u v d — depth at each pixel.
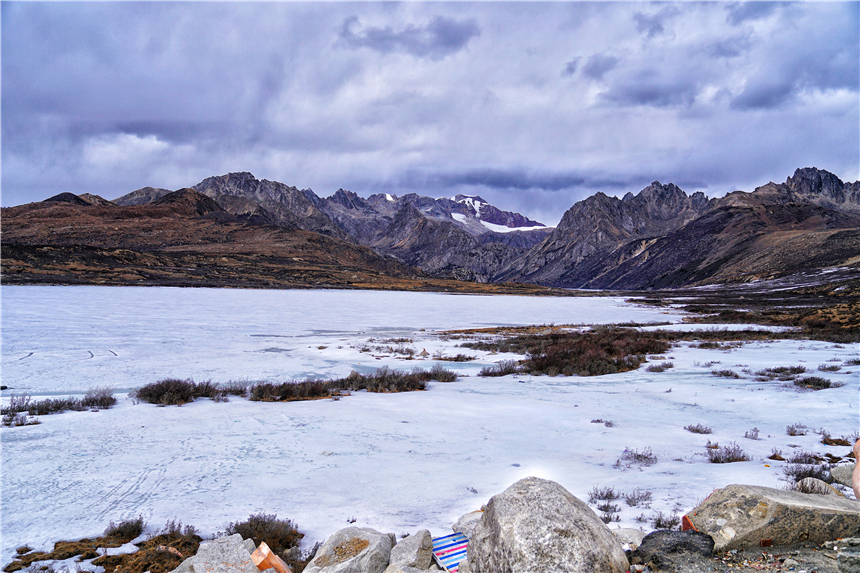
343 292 138.12
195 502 8.36
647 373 25.17
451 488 9.00
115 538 6.87
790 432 13.15
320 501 8.35
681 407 17.38
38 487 9.11
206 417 15.60
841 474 7.23
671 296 136.88
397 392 20.98
